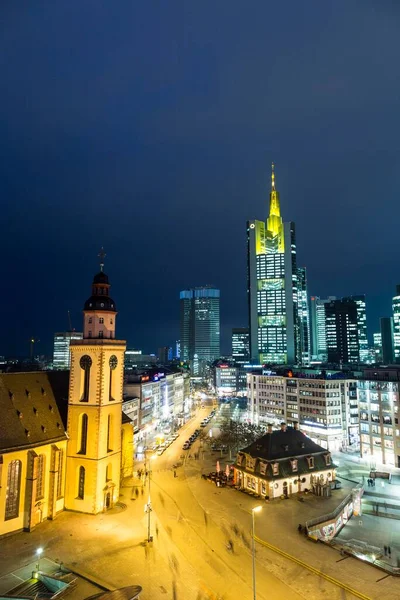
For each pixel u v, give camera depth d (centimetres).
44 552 6016
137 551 6078
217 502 8300
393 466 11994
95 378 7925
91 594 4928
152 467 10862
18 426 7106
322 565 5762
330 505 8175
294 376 17150
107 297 8694
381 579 5394
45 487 7325
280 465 8894
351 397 15550
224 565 5741
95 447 7688
